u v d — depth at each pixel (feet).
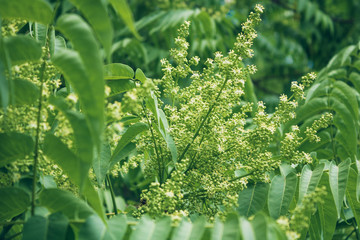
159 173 6.97
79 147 4.27
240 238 4.42
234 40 15.29
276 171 7.44
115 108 5.04
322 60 23.86
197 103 6.71
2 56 4.59
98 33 4.22
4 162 5.07
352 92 8.48
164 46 18.28
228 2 23.57
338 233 9.13
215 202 6.47
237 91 6.77
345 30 24.38
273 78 26.78
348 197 6.72
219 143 6.69
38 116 4.81
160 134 6.91
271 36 23.95
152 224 4.74
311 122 8.71
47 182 6.19
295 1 25.61
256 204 6.59
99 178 5.84
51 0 12.50
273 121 6.88
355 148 8.21
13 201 4.98
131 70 6.70
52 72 5.43
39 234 4.39
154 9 20.29
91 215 4.76
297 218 4.99
